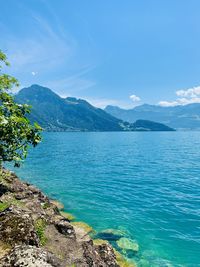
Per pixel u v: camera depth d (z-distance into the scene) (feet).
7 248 37.99
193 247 66.74
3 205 60.85
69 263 44.24
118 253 61.52
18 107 36.06
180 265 58.75
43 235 51.21
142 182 140.26
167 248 66.13
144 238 71.31
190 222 82.53
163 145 438.81
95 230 75.25
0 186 74.38
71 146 404.36
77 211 91.45
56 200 102.42
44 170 173.27
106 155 274.16
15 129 34.50
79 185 130.72
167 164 210.59
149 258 61.52
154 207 96.99
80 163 210.79
